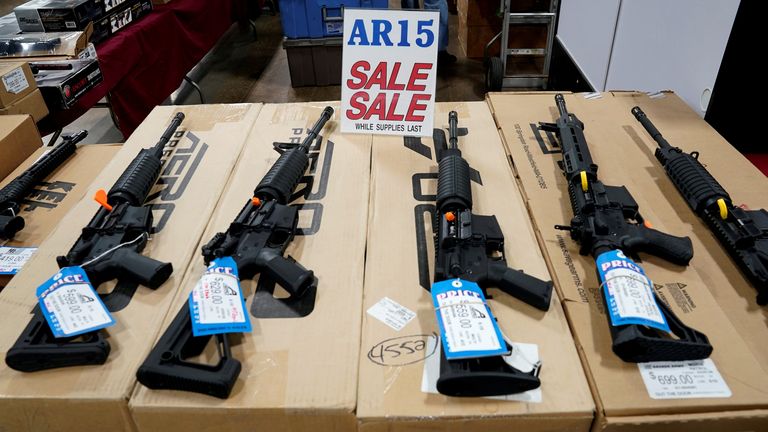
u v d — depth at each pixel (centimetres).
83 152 179
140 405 89
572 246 120
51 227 145
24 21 237
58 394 91
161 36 312
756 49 148
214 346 98
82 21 242
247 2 475
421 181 142
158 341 95
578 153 139
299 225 128
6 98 177
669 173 138
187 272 116
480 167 147
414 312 105
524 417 86
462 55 427
